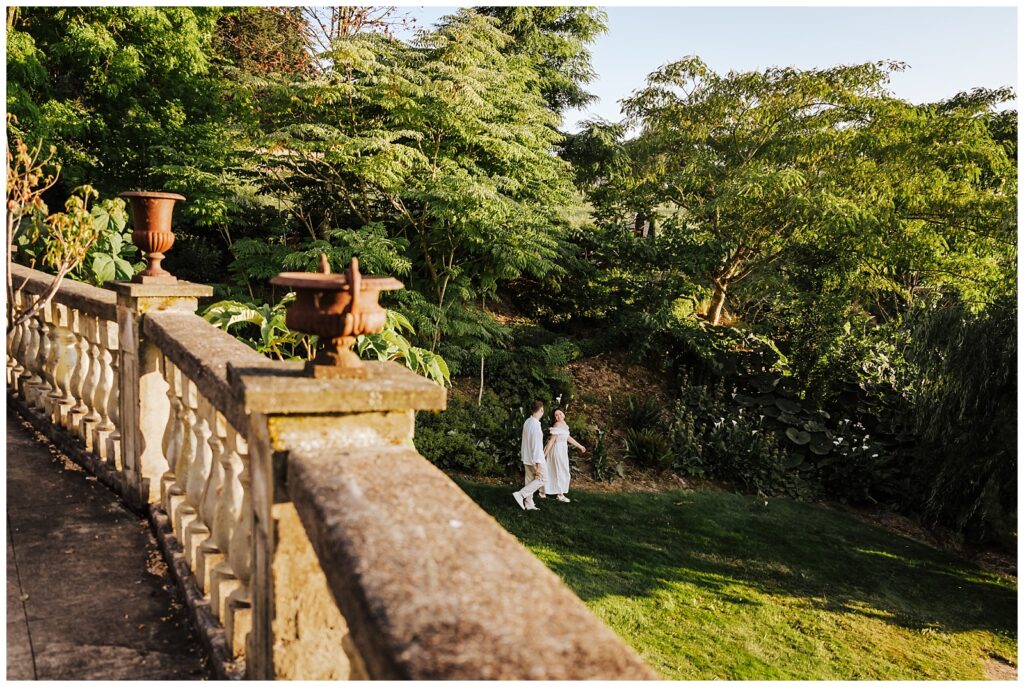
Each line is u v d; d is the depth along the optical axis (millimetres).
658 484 12828
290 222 14391
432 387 1956
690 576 9344
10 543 3242
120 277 6219
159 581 2986
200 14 14227
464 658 996
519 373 14172
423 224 13164
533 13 17375
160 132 13055
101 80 12336
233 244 13422
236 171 13469
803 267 17250
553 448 11203
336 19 20516
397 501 1523
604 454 12711
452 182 12055
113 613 2729
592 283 16328
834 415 15328
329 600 1971
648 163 18203
